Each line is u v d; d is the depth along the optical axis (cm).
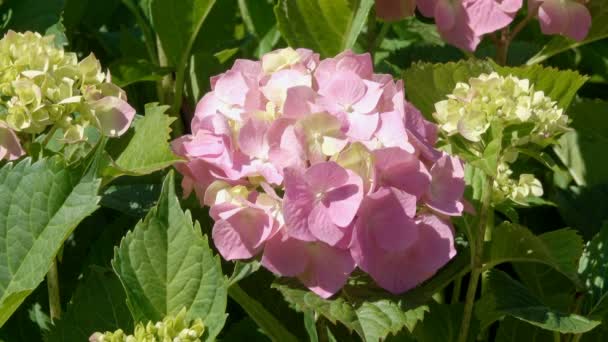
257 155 72
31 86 73
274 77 74
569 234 80
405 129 72
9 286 71
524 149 79
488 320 84
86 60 76
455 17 91
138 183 89
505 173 82
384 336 70
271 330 77
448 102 77
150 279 70
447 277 79
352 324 70
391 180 72
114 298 75
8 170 71
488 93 76
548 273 91
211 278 70
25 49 75
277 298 81
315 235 69
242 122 73
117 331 68
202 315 70
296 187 70
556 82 90
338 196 70
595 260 88
